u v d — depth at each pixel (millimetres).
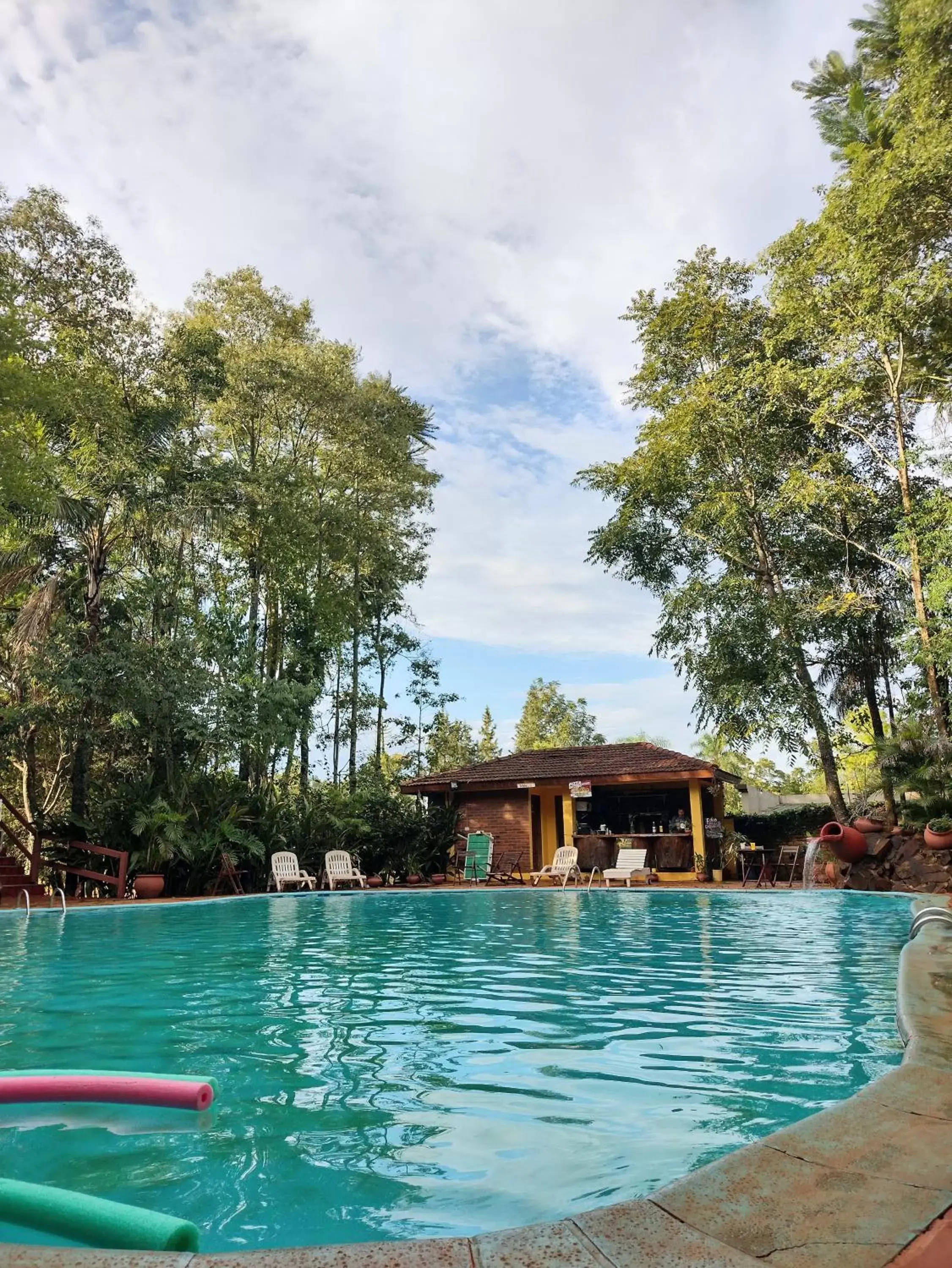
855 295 16781
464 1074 3633
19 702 18125
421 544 27281
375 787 23062
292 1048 4145
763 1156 1854
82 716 16828
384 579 25812
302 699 19000
